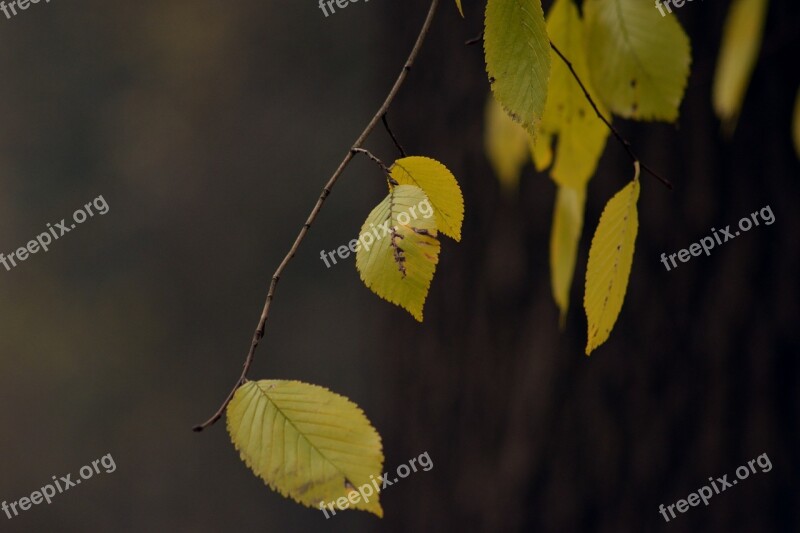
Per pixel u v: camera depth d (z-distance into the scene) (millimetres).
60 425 10672
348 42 10570
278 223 10672
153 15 10953
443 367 2863
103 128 11047
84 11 10992
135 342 10906
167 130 10891
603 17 1211
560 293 1254
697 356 2367
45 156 11055
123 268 11070
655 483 2441
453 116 2828
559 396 2561
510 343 2672
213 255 10867
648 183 2354
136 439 10695
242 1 10758
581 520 2539
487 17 1063
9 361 10695
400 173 1088
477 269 2740
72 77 11031
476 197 2750
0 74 10945
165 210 10977
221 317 10867
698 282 2348
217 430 10695
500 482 2666
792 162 2229
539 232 2619
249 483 10625
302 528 10430
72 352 10828
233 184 10781
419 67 2943
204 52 10820
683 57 1203
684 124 2291
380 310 3291
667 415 2412
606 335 1104
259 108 10734
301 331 10734
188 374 10891
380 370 3328
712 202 2293
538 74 1061
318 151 10594
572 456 2547
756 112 2225
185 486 10609
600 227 1103
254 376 10695
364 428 1046
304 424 1045
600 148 1239
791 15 2113
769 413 2326
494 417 2709
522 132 1378
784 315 2285
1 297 10805
